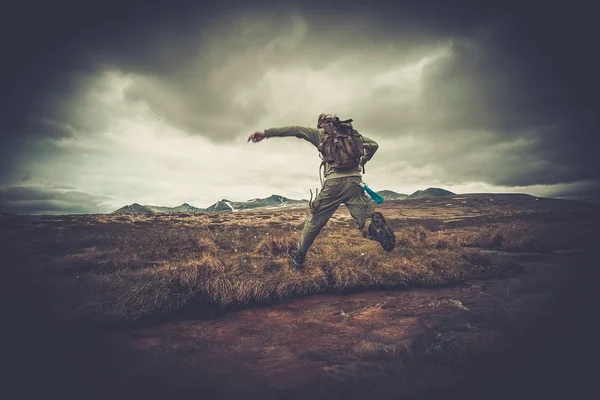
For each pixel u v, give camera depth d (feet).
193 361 7.85
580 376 6.54
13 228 33.99
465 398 5.92
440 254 17.38
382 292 13.37
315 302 12.35
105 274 14.75
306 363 7.53
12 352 8.30
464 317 10.13
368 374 6.90
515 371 6.81
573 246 23.73
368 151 12.91
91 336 9.46
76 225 38.47
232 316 11.14
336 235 24.16
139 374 7.25
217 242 21.29
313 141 12.92
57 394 6.45
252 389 6.50
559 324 9.23
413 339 8.58
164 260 17.48
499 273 15.72
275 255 17.69
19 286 13.32
